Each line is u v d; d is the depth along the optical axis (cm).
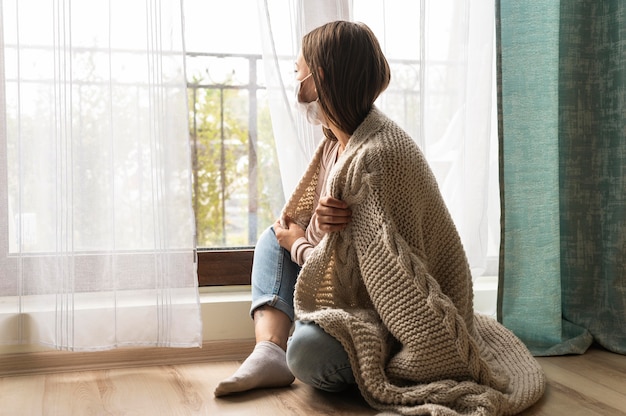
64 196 184
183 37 189
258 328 182
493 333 190
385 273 152
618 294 220
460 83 216
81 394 171
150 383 181
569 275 228
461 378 150
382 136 159
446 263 166
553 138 216
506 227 216
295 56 201
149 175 190
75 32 184
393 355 160
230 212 240
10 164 186
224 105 237
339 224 160
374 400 155
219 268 222
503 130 215
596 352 217
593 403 164
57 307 185
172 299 191
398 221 157
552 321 216
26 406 162
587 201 228
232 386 166
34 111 185
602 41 224
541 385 165
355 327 154
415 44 208
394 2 207
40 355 191
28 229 186
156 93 188
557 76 216
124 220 190
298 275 167
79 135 185
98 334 188
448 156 219
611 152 223
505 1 216
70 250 184
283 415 154
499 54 211
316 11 202
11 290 187
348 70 161
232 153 239
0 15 183
